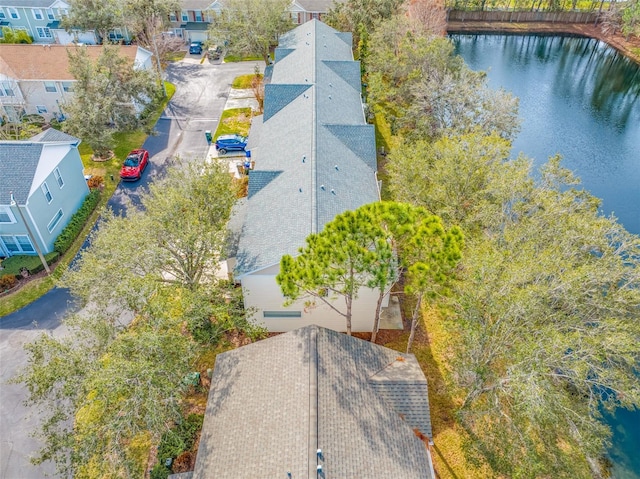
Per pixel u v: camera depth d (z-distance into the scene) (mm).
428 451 17625
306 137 30688
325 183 26781
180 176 25500
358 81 42938
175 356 18656
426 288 18172
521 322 19141
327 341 19844
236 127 46000
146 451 20578
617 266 20109
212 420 18406
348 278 20719
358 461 15883
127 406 16516
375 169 32062
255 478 15578
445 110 38469
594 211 24344
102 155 41344
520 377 17047
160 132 45406
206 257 24016
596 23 82938
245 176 38469
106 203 36562
